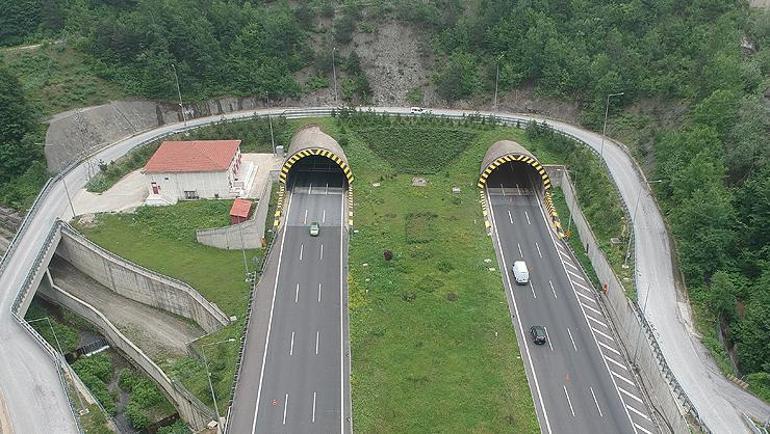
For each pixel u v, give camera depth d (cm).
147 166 8575
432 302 6950
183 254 7969
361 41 11888
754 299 6338
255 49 11544
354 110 10562
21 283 7219
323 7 12225
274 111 11150
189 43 11056
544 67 11000
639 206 8081
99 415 5694
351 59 11550
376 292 7125
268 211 8788
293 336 6556
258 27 11675
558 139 9800
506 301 7050
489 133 10181
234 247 8112
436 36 11888
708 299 6488
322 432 5431
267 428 5478
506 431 5422
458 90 11175
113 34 10981
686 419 5253
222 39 11500
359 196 9075
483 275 7438
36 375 6012
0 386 5862
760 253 6806
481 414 5578
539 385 5956
